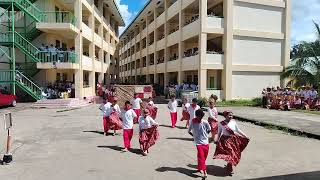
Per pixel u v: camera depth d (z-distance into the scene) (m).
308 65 28.75
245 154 11.55
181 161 10.69
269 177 8.99
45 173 9.39
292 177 8.99
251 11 32.19
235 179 8.84
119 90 27.42
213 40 35.16
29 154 11.68
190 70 34.72
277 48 33.56
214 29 30.81
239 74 31.84
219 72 32.53
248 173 9.36
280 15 33.66
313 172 9.45
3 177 9.05
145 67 53.47
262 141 13.87
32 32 30.39
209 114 13.72
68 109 26.31
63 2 33.22
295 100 26.27
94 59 38.56
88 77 38.44
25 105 27.84
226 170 9.60
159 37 46.81
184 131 16.31
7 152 10.64
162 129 16.89
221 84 31.91
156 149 12.38
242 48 31.88
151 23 49.19
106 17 50.19
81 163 10.45
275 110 25.38
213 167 9.99
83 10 36.31
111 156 11.35
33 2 31.48
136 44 62.19
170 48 42.09
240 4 31.62
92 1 38.03
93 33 38.28
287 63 33.69
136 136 15.12
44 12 30.06
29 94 28.70
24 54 30.80
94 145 13.13
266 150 12.17
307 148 12.58
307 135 15.05
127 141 12.22
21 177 9.04
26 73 30.30
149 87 27.62
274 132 16.16
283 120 19.38
